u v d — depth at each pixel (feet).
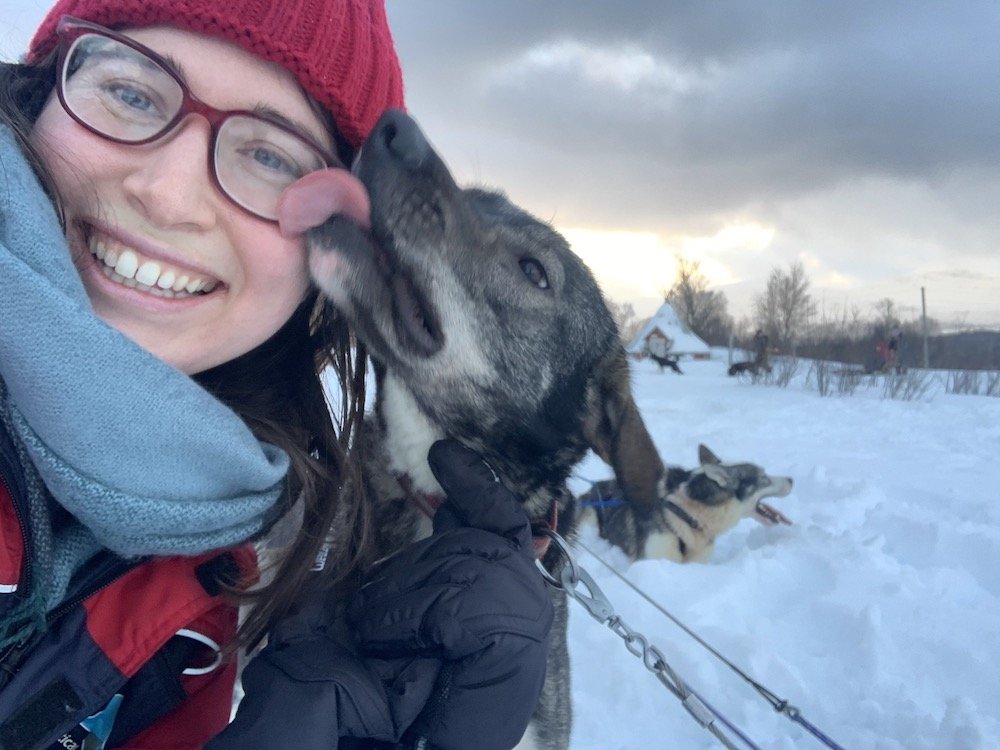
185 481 1.01
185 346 1.16
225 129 1.13
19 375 0.88
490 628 1.15
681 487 4.95
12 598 0.96
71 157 1.04
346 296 1.45
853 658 3.23
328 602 1.35
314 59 1.20
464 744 1.15
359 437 1.60
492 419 1.80
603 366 2.12
